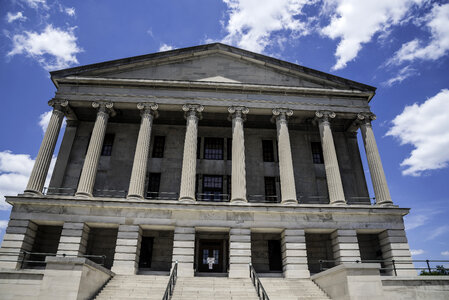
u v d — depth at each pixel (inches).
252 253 1128.8
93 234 1112.2
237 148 1130.7
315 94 1251.8
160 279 833.5
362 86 1267.2
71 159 1272.1
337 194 1090.1
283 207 1038.4
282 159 1133.1
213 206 1024.9
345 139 1393.9
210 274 1026.1
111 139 1336.1
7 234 962.7
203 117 1328.7
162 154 1323.8
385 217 1066.1
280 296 751.7
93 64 1219.9
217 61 1280.8
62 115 1179.3
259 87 1222.9
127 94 1194.0
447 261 843.4
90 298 693.3
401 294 741.3
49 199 1000.2
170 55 1261.1
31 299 690.8
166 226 1010.1
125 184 1248.2
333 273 749.3
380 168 1149.7
